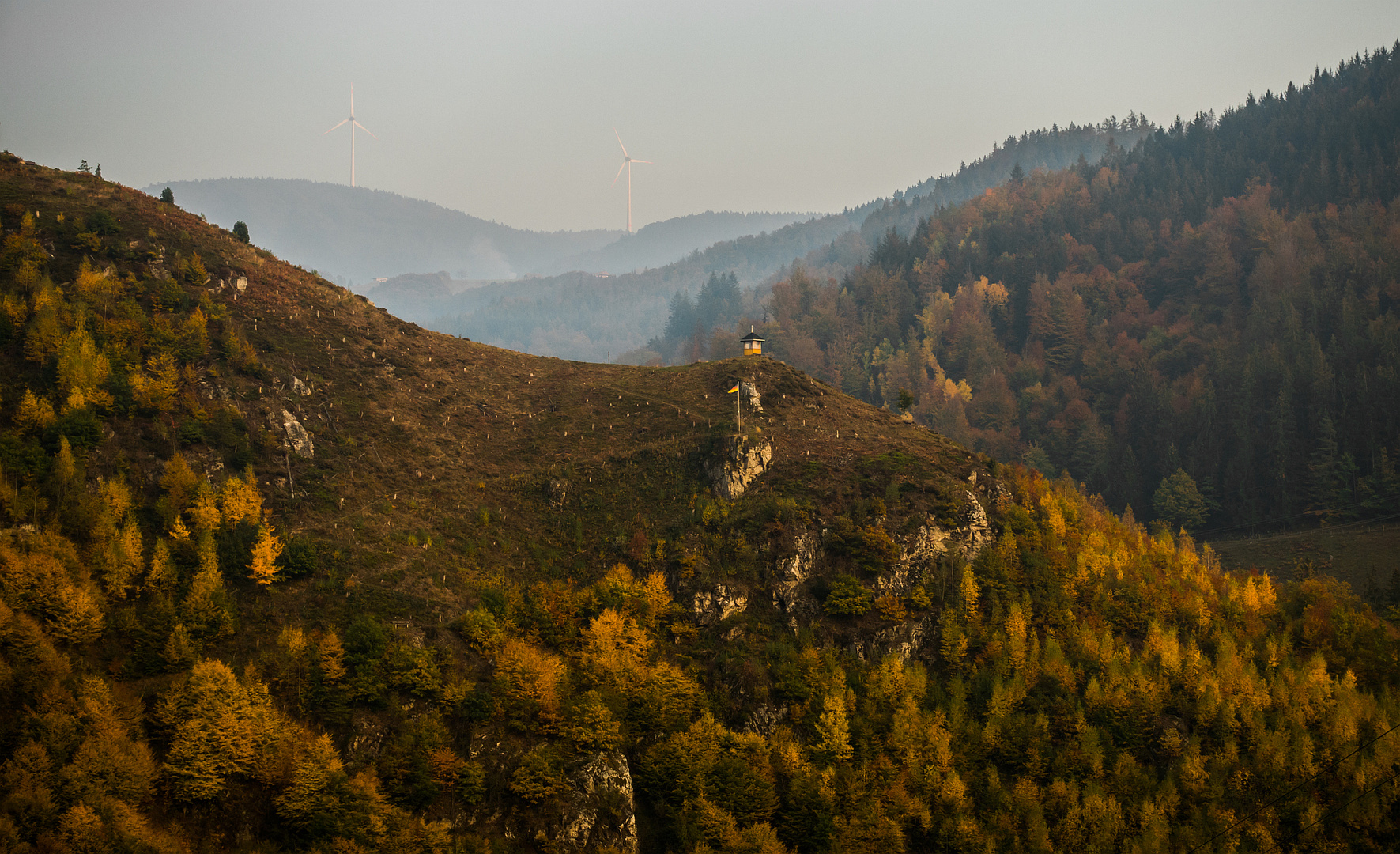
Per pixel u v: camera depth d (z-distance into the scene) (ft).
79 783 257.96
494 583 400.67
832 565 438.81
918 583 437.99
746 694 381.60
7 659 282.77
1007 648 408.87
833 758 360.28
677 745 343.26
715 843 323.98
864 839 337.11
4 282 442.09
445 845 292.61
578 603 395.55
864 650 412.77
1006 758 375.66
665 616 407.44
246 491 390.01
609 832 319.88
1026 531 474.49
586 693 346.54
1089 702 394.11
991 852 341.62
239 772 287.69
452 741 325.21
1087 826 354.33
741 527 446.60
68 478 351.25
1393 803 375.66
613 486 485.15
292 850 282.56
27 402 372.38
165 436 399.44
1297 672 425.69
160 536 360.48
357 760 313.73
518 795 317.83
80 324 422.41
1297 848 363.35
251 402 453.58
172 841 264.93
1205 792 371.56
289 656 322.14
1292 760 380.37
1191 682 412.98
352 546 399.03
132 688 299.79
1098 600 448.65
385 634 343.87
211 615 328.08
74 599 303.07
